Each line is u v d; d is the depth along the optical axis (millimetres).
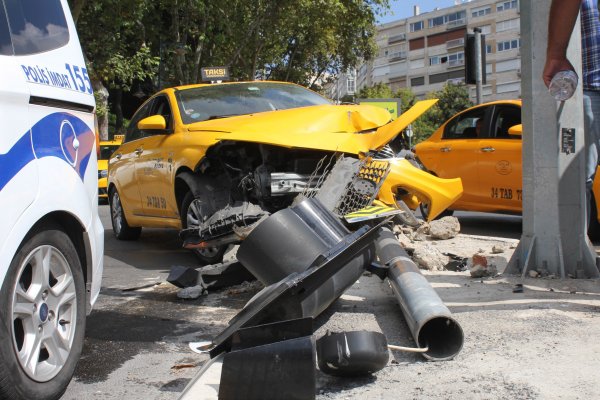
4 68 2773
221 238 5375
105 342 4012
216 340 3211
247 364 2793
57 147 3115
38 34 3184
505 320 3920
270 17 25375
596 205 6969
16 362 2650
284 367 2758
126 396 3137
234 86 7340
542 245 5027
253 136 5410
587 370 3100
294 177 5336
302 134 5453
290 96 7320
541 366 3184
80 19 19781
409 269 4117
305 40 32781
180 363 3588
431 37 108875
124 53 22891
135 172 7430
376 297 4676
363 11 30422
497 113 8352
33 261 2881
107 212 14125
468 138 8719
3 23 2908
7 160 2682
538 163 4992
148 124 6492
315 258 3838
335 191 5168
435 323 3631
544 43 4895
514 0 96688
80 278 3266
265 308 3189
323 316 4266
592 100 5082
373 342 3057
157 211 7051
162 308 4809
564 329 3695
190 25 24234
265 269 3967
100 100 20859
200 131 6074
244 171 5645
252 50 27375
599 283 4750
